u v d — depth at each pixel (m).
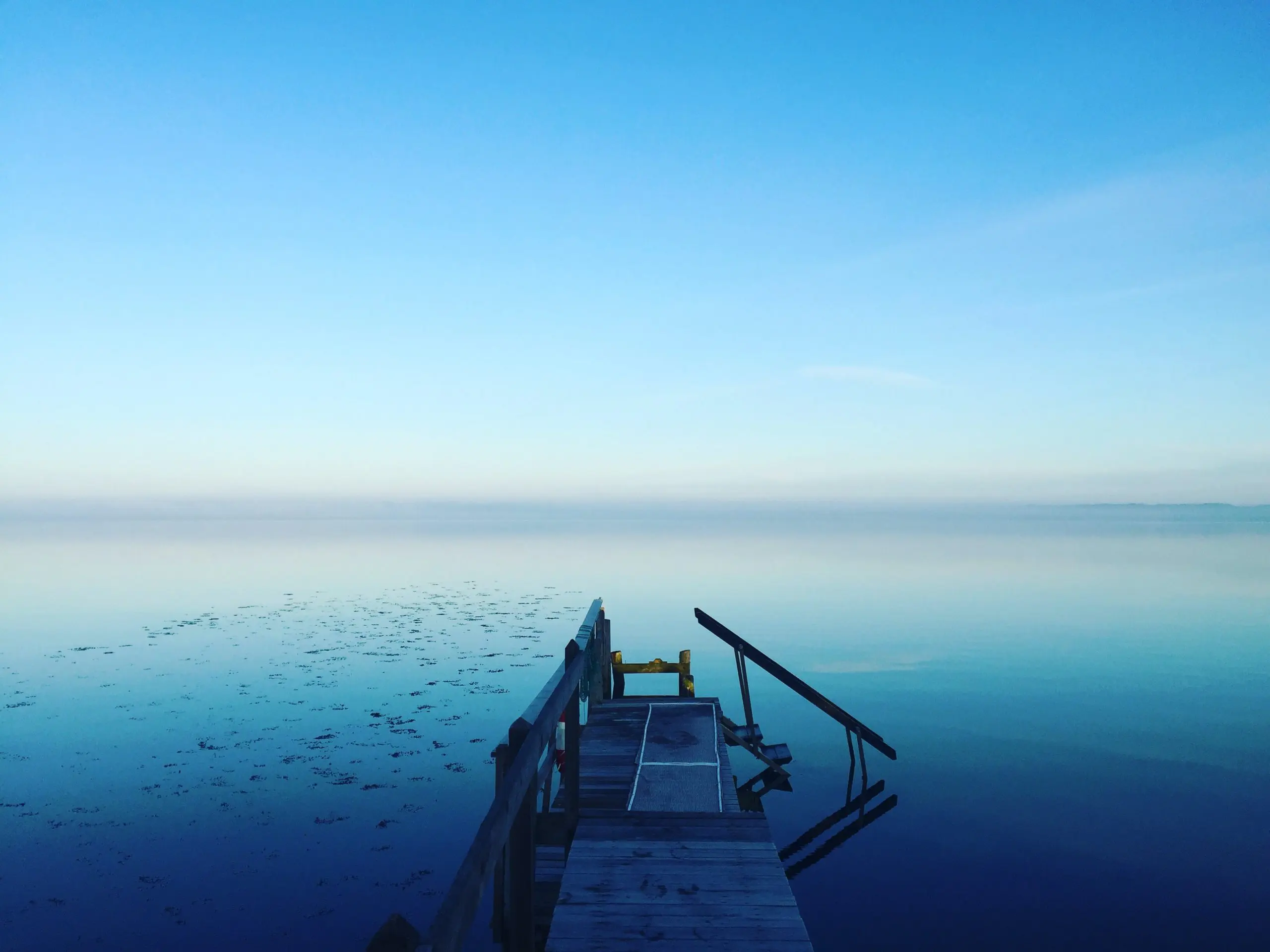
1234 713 15.27
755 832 5.80
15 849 8.73
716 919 4.51
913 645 22.31
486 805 10.05
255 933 7.10
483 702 15.09
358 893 7.80
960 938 7.37
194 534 133.75
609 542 92.00
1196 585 39.16
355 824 9.41
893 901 8.10
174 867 8.34
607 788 7.20
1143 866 8.84
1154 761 12.50
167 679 17.16
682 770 7.76
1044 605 31.00
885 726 14.60
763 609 29.73
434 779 10.90
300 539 107.62
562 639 22.27
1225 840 9.50
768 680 18.66
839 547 76.88
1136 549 72.31
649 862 5.28
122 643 22.09
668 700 11.47
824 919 7.75
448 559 61.09
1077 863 8.95
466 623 25.59
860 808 10.73
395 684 16.58
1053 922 7.61
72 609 30.22
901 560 57.09
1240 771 12.00
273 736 12.97
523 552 70.81
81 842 8.89
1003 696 16.70
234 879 8.09
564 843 5.50
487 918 7.84
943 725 14.59
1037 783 11.55
